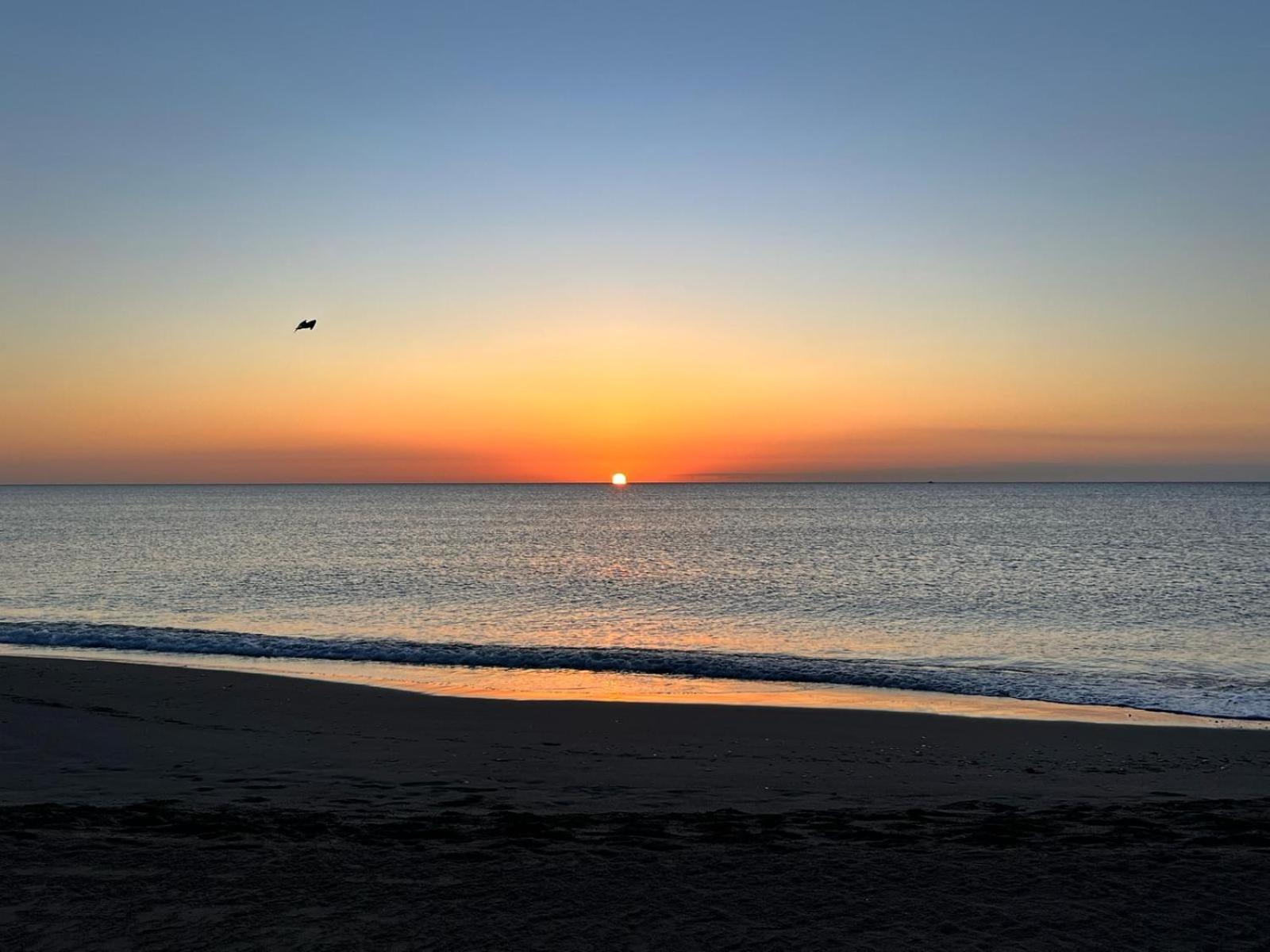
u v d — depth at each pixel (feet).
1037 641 94.84
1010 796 36.27
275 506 653.30
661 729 51.62
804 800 34.78
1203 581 153.38
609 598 133.18
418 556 212.02
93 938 19.31
